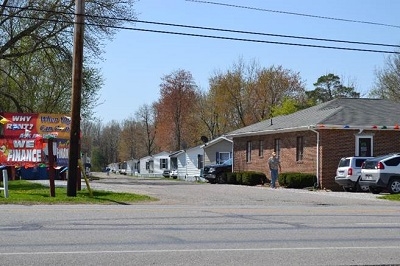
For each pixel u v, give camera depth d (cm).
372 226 1368
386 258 951
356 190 3022
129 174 9812
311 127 3306
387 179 2738
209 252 977
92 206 1883
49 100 4759
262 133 4019
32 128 2345
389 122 3381
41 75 4525
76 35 2173
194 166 6084
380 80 7244
